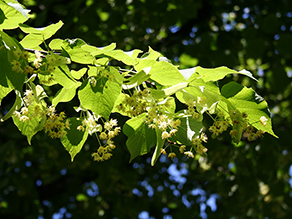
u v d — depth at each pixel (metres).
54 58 1.53
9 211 6.71
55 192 7.13
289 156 6.35
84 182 7.25
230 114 1.72
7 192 6.73
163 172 7.50
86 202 7.35
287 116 7.47
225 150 5.91
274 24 6.12
